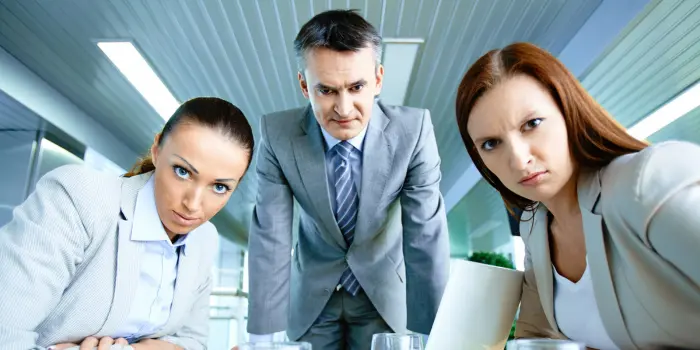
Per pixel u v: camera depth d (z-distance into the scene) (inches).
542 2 112.4
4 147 146.2
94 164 170.2
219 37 123.3
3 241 31.9
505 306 34.9
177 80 143.1
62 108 149.5
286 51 129.7
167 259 40.3
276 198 56.9
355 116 46.8
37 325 32.0
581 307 34.3
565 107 29.6
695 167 24.6
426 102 160.9
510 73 29.5
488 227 304.2
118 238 36.1
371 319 57.9
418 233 54.7
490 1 111.3
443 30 121.1
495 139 30.6
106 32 121.1
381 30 120.6
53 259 32.3
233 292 322.7
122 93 151.0
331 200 55.6
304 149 55.1
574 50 124.5
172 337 41.5
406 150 54.7
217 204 35.7
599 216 29.6
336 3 110.7
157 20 117.0
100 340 34.8
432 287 53.7
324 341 58.9
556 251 37.2
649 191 25.0
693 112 145.3
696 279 23.4
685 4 98.2
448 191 265.3
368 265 56.2
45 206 33.3
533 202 37.8
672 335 28.4
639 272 27.4
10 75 127.4
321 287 57.4
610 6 109.0
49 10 112.9
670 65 121.6
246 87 148.3
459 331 33.7
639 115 148.6
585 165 31.4
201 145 33.2
